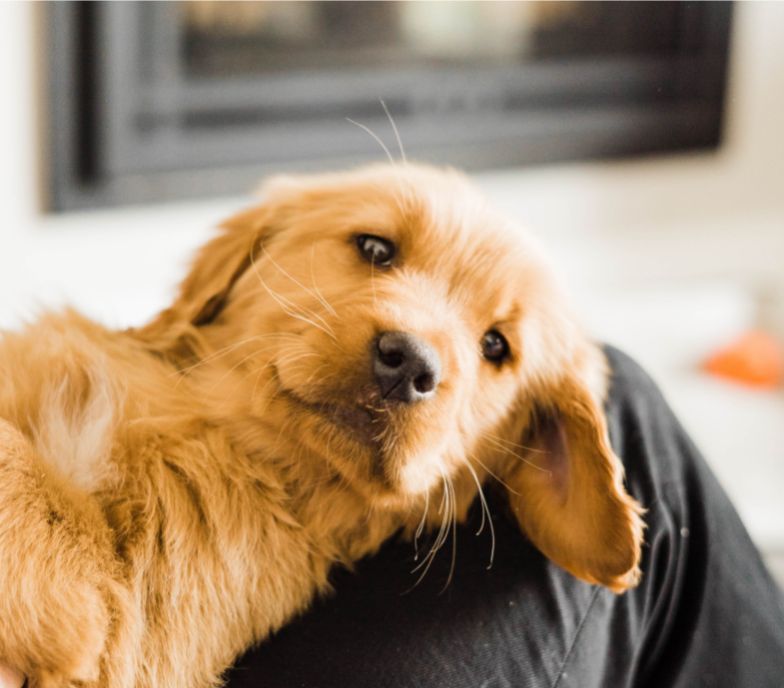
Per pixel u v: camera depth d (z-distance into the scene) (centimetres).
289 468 61
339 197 65
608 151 141
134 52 106
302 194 66
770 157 153
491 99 133
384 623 58
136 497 58
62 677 55
